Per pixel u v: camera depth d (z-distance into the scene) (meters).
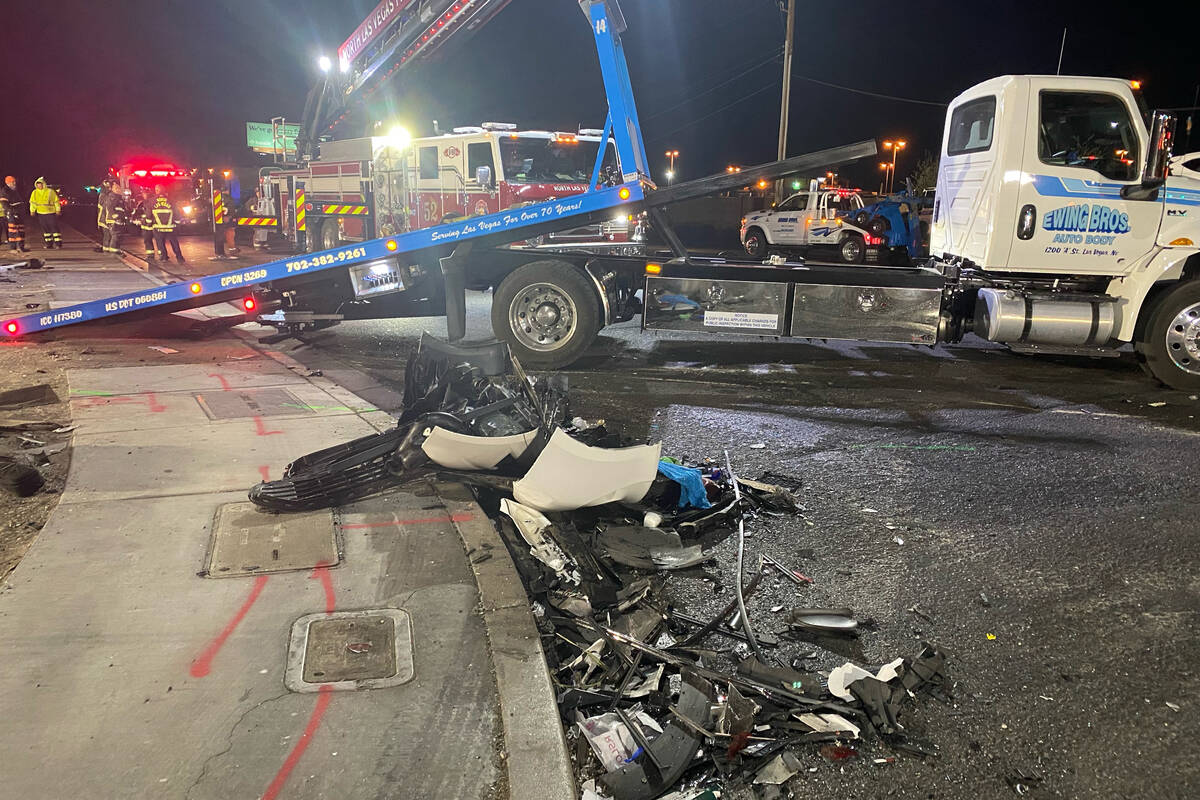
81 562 3.85
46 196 21.91
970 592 3.98
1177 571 4.19
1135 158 7.49
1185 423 6.84
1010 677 3.31
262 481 4.89
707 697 3.00
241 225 19.56
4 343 9.16
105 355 8.62
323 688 3.00
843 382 8.30
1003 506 5.02
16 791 2.47
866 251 20.42
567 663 3.28
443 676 3.09
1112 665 3.40
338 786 2.54
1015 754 2.87
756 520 4.79
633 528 4.45
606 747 2.81
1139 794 2.69
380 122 16.03
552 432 4.84
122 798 2.46
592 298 8.59
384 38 13.05
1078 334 7.78
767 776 2.74
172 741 2.71
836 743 2.90
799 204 22.25
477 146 13.80
